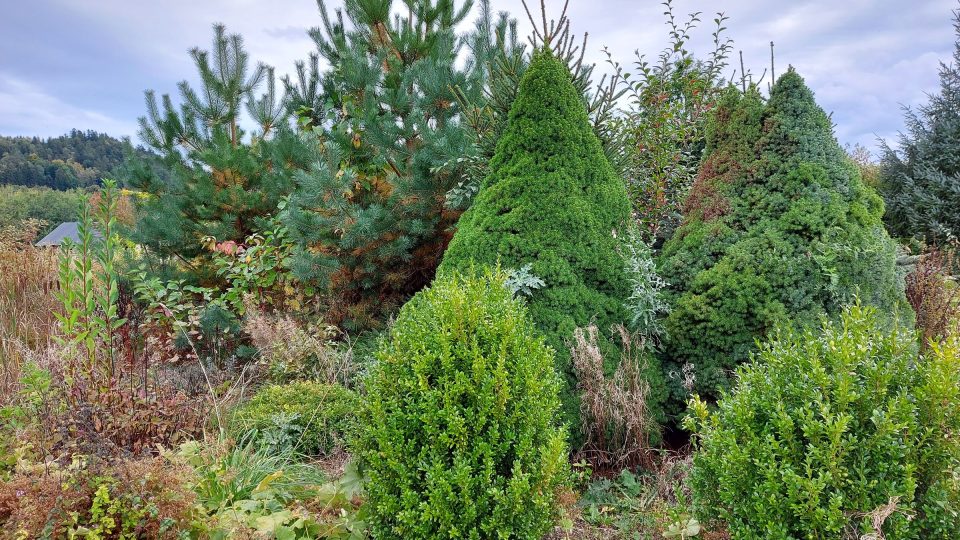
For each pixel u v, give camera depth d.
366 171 6.73
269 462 3.43
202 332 5.89
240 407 4.33
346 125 7.09
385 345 2.86
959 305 5.37
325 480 3.43
